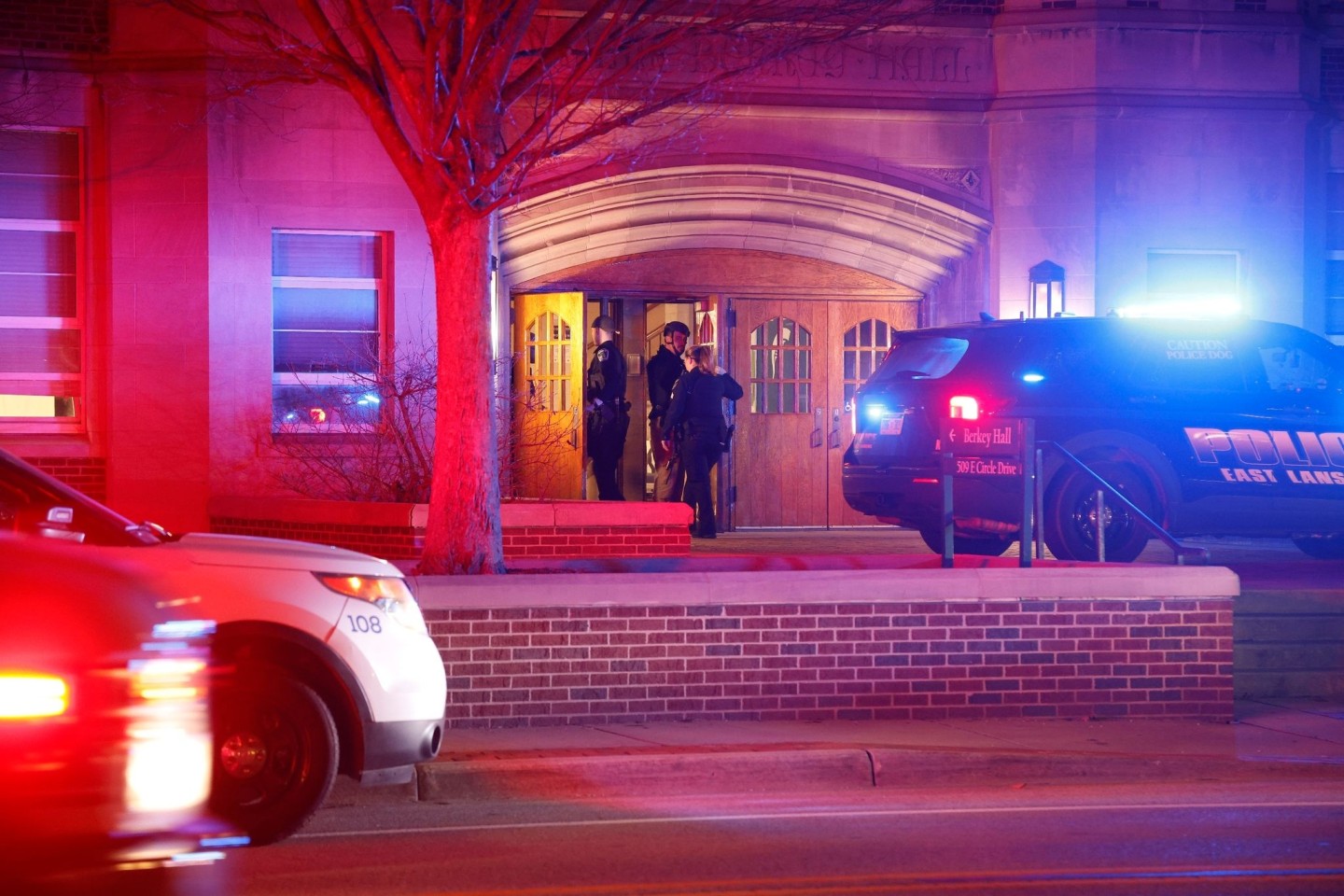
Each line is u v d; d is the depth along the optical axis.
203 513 20.47
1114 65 22.73
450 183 14.04
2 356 20.53
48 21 20.34
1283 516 17.81
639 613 12.73
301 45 14.55
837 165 22.53
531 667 12.58
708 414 22.34
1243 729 13.12
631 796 10.94
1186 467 17.42
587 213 22.31
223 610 9.00
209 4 20.33
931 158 22.86
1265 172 23.11
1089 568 13.52
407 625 9.55
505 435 21.23
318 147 20.94
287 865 8.74
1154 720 13.40
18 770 5.64
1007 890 8.22
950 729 12.70
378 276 21.52
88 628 5.99
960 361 17.53
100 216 20.66
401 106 21.03
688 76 21.59
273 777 9.08
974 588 13.16
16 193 20.53
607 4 14.88
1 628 5.89
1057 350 17.44
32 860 5.64
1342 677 14.95
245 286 20.67
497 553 14.34
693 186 22.27
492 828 9.82
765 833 9.65
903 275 24.17
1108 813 10.31
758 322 24.30
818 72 22.39
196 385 20.45
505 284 22.62
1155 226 22.88
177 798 6.02
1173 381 17.66
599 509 18.31
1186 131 22.91
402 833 9.63
